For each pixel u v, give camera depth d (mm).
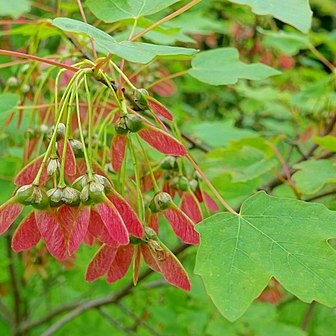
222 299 181
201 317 415
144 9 236
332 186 362
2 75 418
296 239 193
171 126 253
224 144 409
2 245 455
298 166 296
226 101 656
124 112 202
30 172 198
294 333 388
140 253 200
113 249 199
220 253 192
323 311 560
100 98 243
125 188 215
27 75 291
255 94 508
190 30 402
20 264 463
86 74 199
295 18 224
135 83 355
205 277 187
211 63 289
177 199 254
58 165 192
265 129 610
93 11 238
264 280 185
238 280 185
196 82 548
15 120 323
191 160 208
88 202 182
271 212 202
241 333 398
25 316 488
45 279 470
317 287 181
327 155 331
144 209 206
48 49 445
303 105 445
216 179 316
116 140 205
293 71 556
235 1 231
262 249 192
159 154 306
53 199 183
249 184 325
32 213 184
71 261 350
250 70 283
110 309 506
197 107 671
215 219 202
